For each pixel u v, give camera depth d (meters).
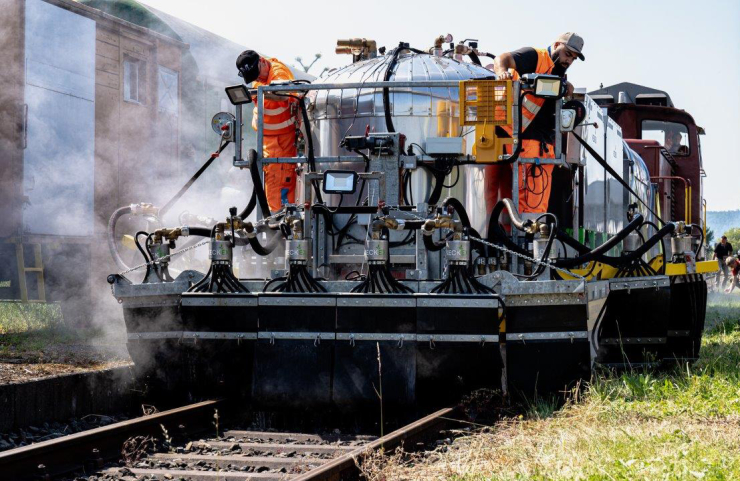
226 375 10.59
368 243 10.17
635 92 30.58
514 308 10.12
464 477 7.09
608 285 11.69
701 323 14.82
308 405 10.02
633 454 7.54
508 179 12.67
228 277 10.75
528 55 12.91
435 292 10.11
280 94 12.89
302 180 13.33
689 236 14.19
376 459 7.46
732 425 8.82
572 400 10.08
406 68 12.89
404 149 12.34
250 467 7.97
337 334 10.02
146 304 11.00
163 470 7.97
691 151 27.09
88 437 8.31
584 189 14.63
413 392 9.80
